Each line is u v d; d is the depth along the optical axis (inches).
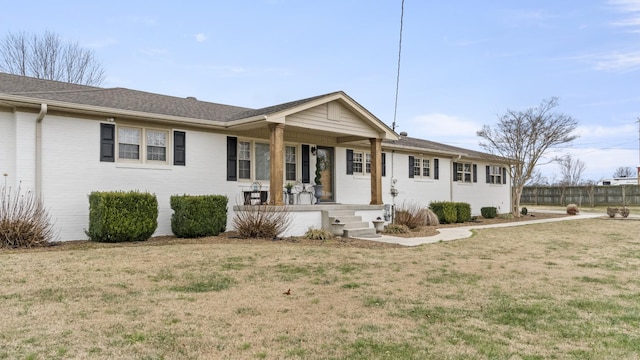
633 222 737.6
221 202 468.8
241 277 262.1
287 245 394.3
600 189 1320.1
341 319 185.9
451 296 226.1
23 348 145.6
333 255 343.6
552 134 848.3
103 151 430.0
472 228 627.5
